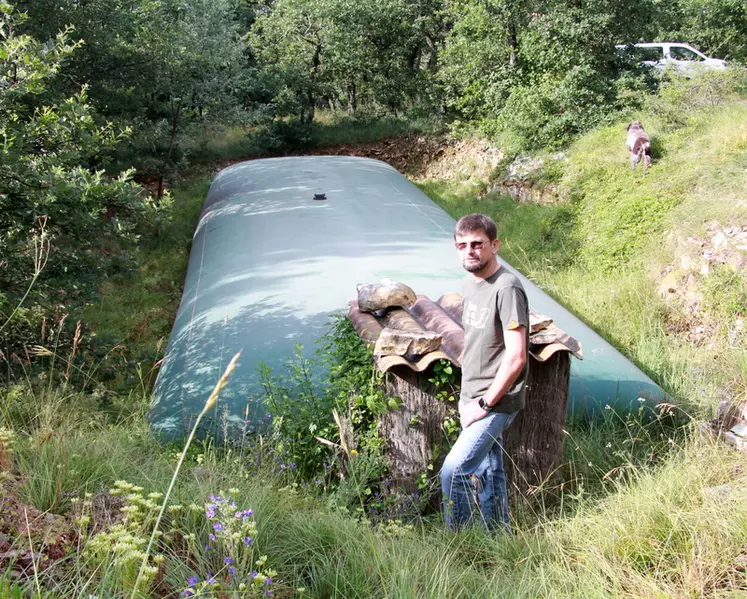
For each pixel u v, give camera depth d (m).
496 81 16.25
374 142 20.03
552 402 4.34
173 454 4.45
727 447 4.27
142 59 13.69
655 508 3.46
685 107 12.70
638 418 5.27
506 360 3.50
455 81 17.81
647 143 10.91
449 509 3.79
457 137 18.12
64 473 3.21
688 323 7.66
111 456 3.80
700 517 3.32
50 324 6.16
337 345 4.79
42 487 2.99
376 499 4.17
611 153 12.17
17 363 5.57
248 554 2.76
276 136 20.31
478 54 16.31
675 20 18.80
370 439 4.22
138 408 5.68
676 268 8.37
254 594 2.43
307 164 13.16
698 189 9.58
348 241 8.27
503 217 12.84
